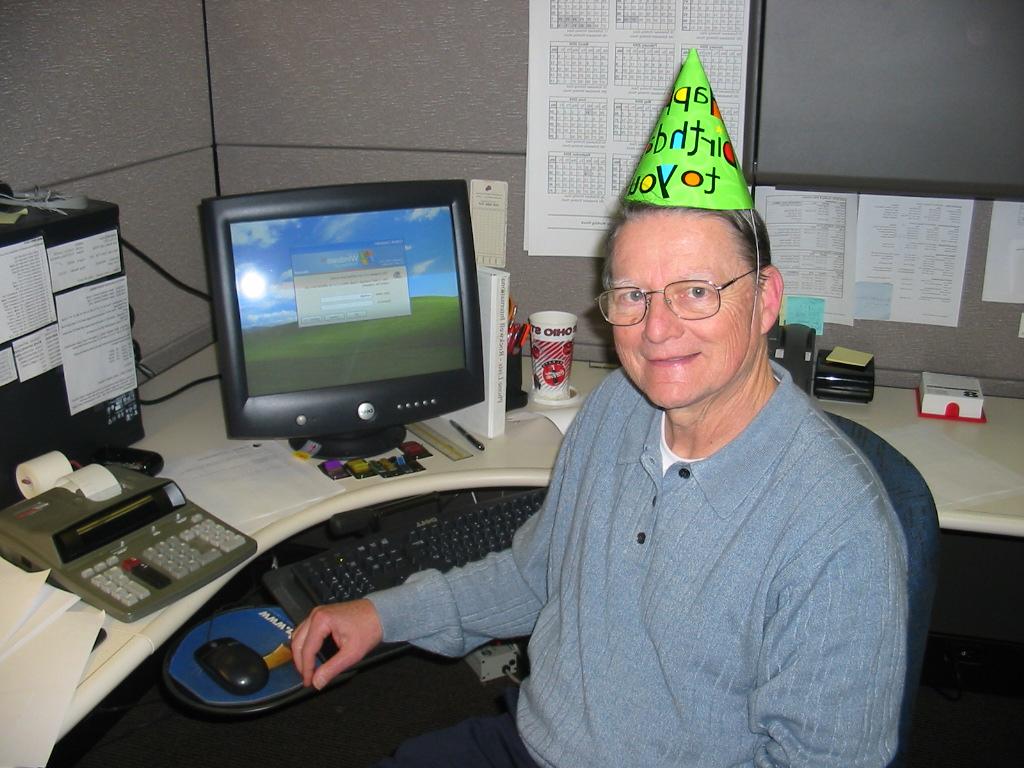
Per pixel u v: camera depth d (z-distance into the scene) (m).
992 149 1.36
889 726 0.82
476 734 1.12
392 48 1.68
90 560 1.08
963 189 1.39
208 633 1.15
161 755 1.71
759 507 0.88
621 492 1.01
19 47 1.34
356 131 1.75
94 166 1.51
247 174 1.82
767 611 0.87
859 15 1.34
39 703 0.89
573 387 1.66
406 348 1.41
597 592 1.00
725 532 0.90
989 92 1.33
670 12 1.57
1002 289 1.60
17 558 1.09
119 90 1.54
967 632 1.87
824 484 0.85
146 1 1.57
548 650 1.06
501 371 1.46
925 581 0.90
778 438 0.91
